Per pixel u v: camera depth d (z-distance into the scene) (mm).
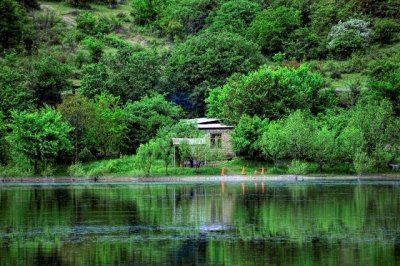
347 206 109812
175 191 138500
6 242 82125
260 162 186500
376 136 174125
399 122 174625
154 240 82500
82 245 79875
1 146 184000
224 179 169625
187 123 195000
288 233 86312
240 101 196000
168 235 85812
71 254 75250
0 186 157125
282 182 161000
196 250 76438
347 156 174125
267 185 151250
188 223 94875
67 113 187750
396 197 121688
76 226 93250
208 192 135250
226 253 74750
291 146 173625
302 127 174125
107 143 190625
